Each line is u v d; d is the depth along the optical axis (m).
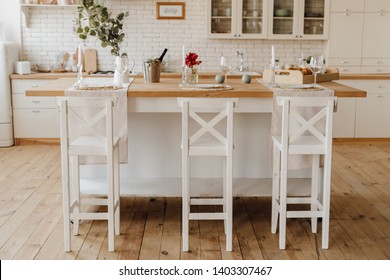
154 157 4.77
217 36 7.31
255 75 6.50
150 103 4.04
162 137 4.73
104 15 4.65
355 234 4.04
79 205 3.99
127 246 3.79
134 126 4.72
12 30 7.50
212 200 4.09
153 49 7.62
